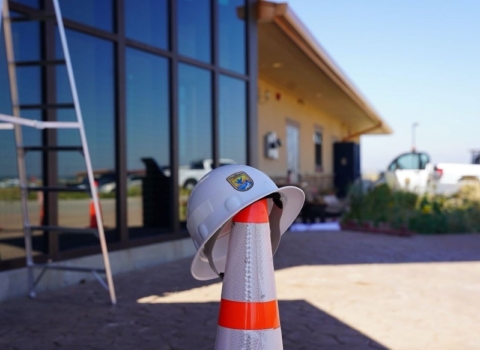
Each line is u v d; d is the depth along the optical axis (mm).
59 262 6691
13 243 6320
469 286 7023
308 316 5645
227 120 10508
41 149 5848
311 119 22969
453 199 14500
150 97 8484
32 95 6566
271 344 2354
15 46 6398
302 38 12539
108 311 5730
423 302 6223
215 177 2383
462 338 4977
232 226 2412
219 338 2379
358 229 13086
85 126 7270
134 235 8125
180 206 9102
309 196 15328
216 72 9961
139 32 8242
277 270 8008
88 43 7328
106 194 7609
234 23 10789
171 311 5762
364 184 15180
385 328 5266
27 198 6512
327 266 8336
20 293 6207
